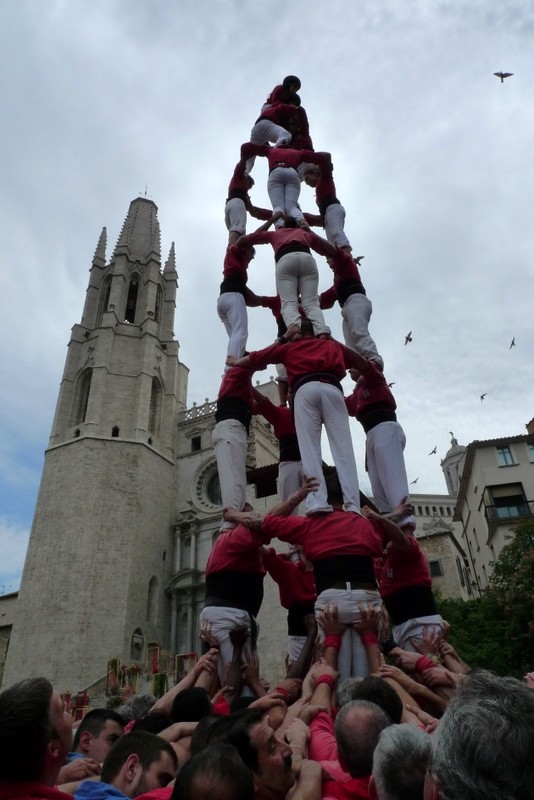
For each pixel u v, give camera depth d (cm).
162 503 4331
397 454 775
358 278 944
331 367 746
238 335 866
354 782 344
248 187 1105
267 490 1202
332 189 1073
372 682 427
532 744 203
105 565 3728
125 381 4691
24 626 3556
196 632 3853
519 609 2352
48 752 296
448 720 223
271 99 1242
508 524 3784
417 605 677
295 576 752
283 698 521
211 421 4750
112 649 3456
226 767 267
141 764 371
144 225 5922
